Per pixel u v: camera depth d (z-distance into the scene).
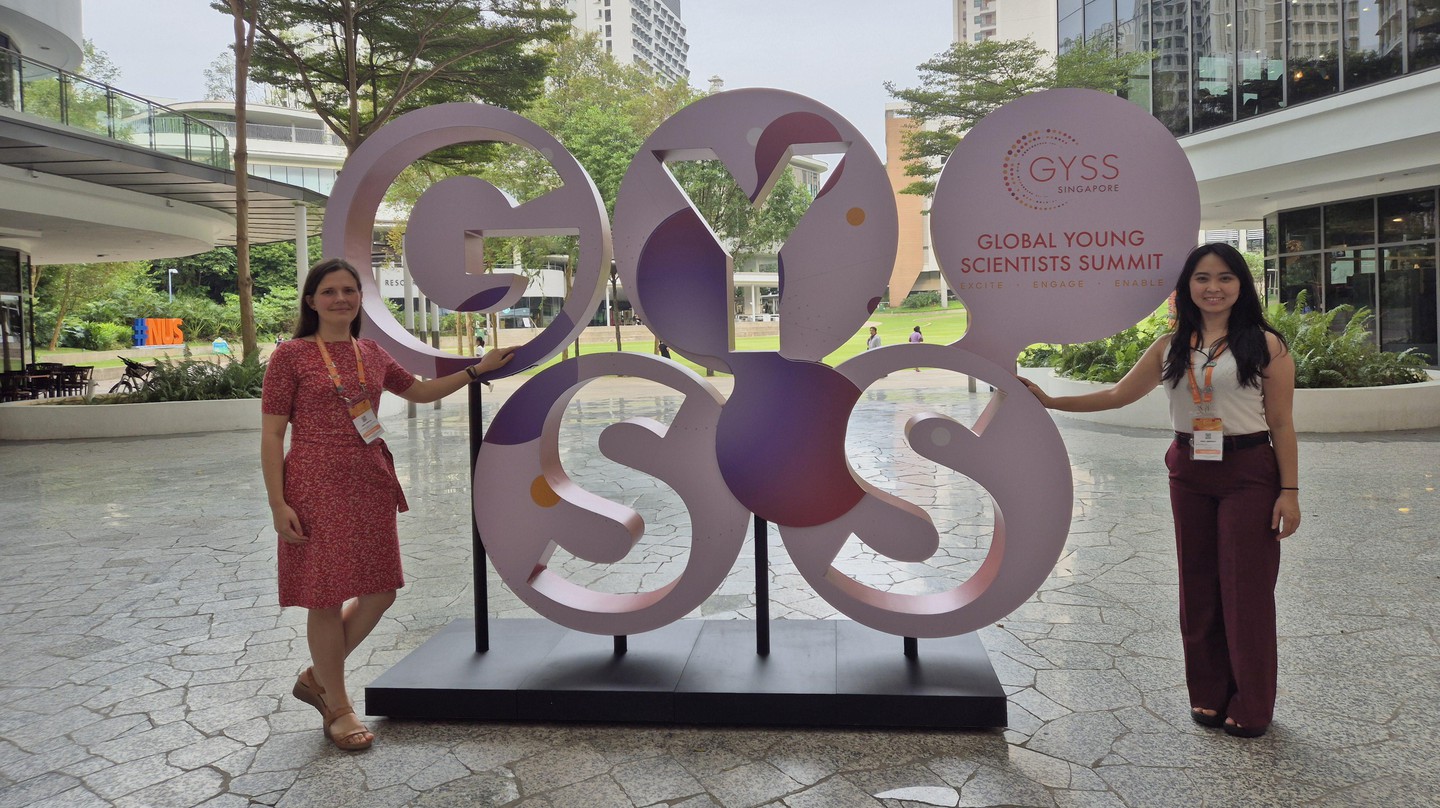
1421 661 3.35
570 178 3.25
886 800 2.47
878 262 3.08
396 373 3.15
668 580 4.84
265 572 5.11
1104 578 4.57
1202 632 2.87
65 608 4.45
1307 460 7.80
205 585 4.85
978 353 3.18
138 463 9.84
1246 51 15.18
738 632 3.61
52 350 32.28
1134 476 7.46
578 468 8.73
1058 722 2.94
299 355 2.86
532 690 3.04
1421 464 7.45
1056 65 21.84
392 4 14.77
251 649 3.82
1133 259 3.07
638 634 3.57
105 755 2.84
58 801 2.55
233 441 11.76
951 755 2.73
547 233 3.36
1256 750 2.70
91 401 13.30
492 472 3.33
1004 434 3.06
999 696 2.87
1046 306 3.13
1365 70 13.17
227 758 2.81
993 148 3.11
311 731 3.00
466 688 3.06
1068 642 3.67
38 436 12.35
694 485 3.21
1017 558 3.06
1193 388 2.80
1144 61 17.92
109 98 14.08
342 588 2.82
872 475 7.98
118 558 5.48
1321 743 2.73
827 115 3.06
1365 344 11.02
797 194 27.78
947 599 3.20
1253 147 14.85
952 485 7.44
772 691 2.96
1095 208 3.08
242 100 13.86
